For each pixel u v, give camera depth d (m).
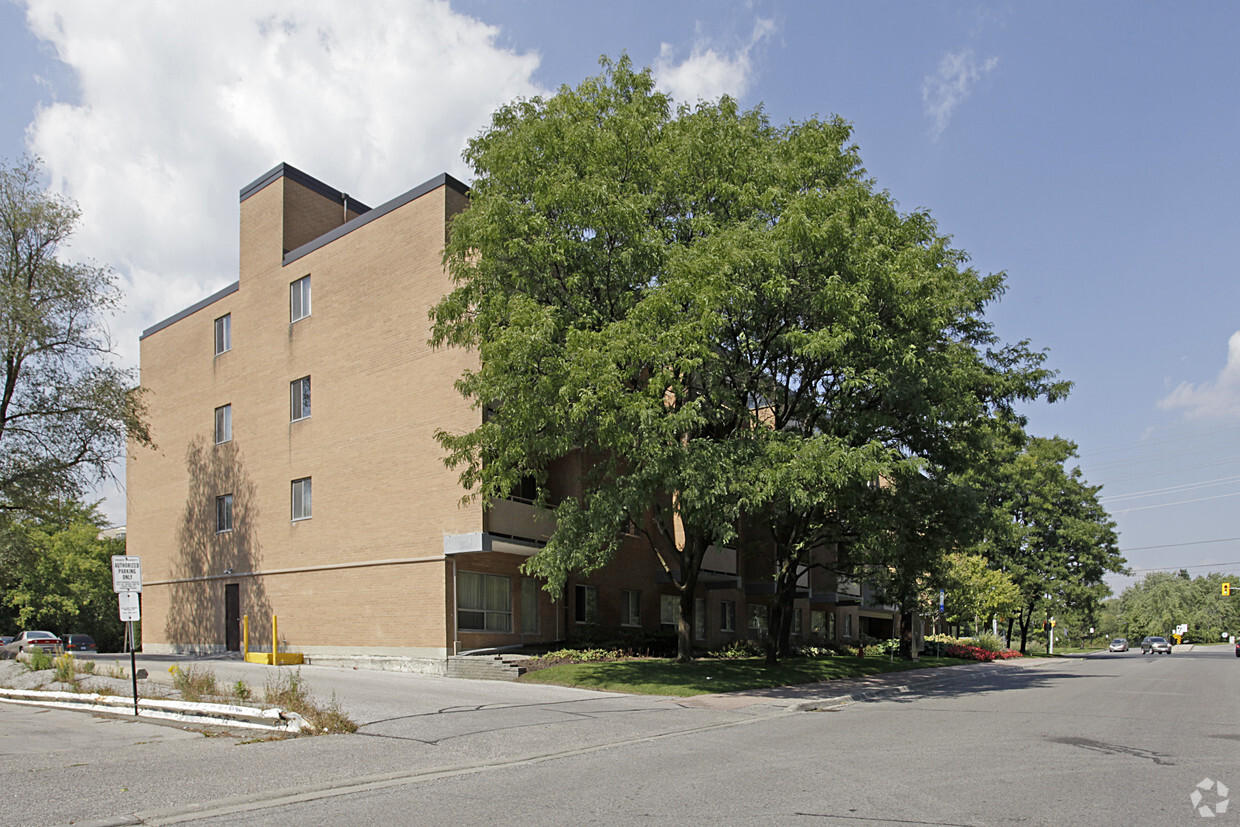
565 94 21.33
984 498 23.80
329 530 28.50
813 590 46.06
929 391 20.92
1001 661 46.66
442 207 26.38
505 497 21.52
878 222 20.17
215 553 33.12
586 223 19.58
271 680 19.73
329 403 29.14
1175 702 19.70
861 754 11.62
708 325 17.42
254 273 32.78
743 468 18.39
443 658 24.48
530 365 18.88
